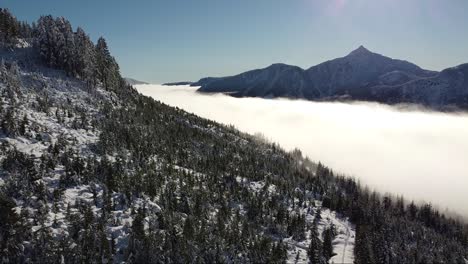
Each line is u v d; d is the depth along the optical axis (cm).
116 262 6231
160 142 12925
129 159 10244
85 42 15962
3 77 11731
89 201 7400
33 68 13825
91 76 15275
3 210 5756
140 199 8238
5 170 7262
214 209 9569
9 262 5447
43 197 6888
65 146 9269
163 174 10169
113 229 6862
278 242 8725
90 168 8444
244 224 8912
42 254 5650
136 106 16000
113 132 11662
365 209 13075
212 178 11756
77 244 6103
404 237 12638
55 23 15775
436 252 11650
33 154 8012
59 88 13312
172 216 7919
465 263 11338
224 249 7738
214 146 15625
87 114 12344
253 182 13450
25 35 17362
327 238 8994
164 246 6881
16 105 10319
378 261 9406
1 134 8662
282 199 12469
